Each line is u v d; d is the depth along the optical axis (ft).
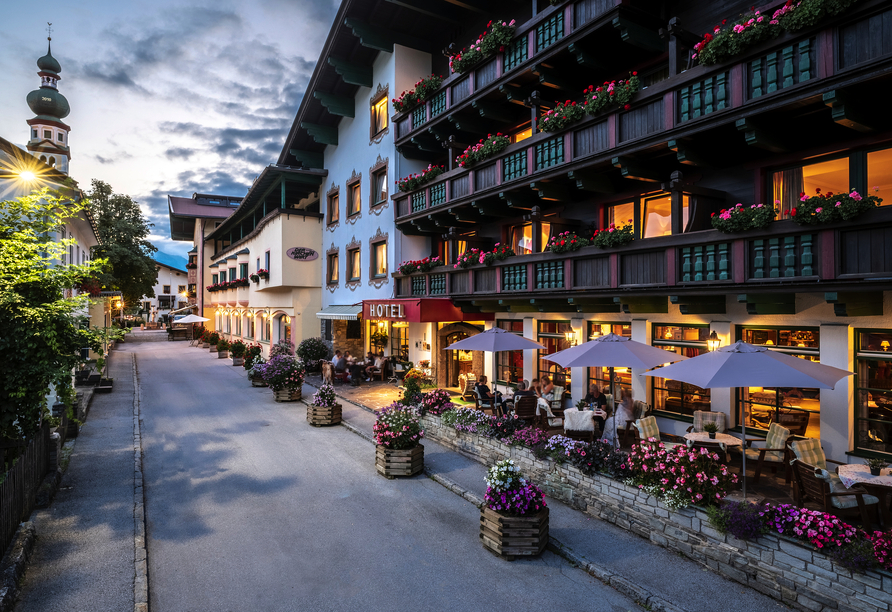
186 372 90.84
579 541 24.89
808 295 28.96
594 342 33.55
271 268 91.97
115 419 52.47
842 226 23.72
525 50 43.06
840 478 21.50
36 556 23.75
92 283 69.56
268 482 34.22
